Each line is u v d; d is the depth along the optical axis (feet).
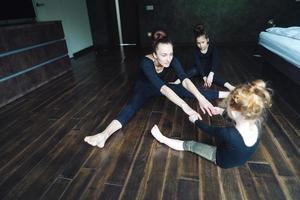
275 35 9.41
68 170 4.72
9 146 5.66
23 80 8.84
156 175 4.44
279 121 5.98
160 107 7.18
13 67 8.35
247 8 15.31
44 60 10.02
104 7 16.88
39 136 6.02
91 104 7.76
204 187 4.10
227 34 16.20
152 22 16.80
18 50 8.59
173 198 3.92
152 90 6.38
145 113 6.84
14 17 10.21
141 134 5.79
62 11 14.19
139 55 14.89
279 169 4.40
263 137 5.35
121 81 9.91
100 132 6.02
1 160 5.16
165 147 5.24
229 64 11.58
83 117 6.88
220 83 8.20
